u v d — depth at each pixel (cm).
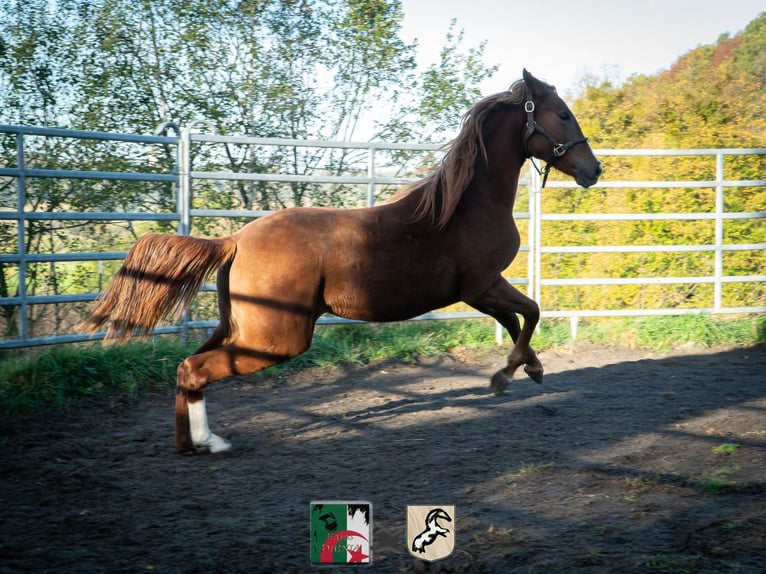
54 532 319
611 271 873
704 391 586
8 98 898
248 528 324
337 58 1015
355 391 607
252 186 897
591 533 313
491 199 476
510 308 490
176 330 675
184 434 437
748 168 905
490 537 309
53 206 716
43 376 569
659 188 872
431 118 1041
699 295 881
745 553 287
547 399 568
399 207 454
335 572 280
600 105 1040
